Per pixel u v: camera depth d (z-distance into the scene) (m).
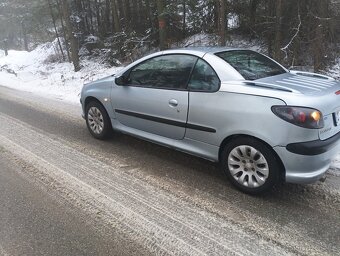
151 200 3.83
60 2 17.55
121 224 3.41
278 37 9.64
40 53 21.08
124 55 14.70
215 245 3.07
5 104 9.02
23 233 3.29
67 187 4.18
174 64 4.37
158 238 3.19
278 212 3.53
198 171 4.52
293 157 3.41
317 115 3.33
